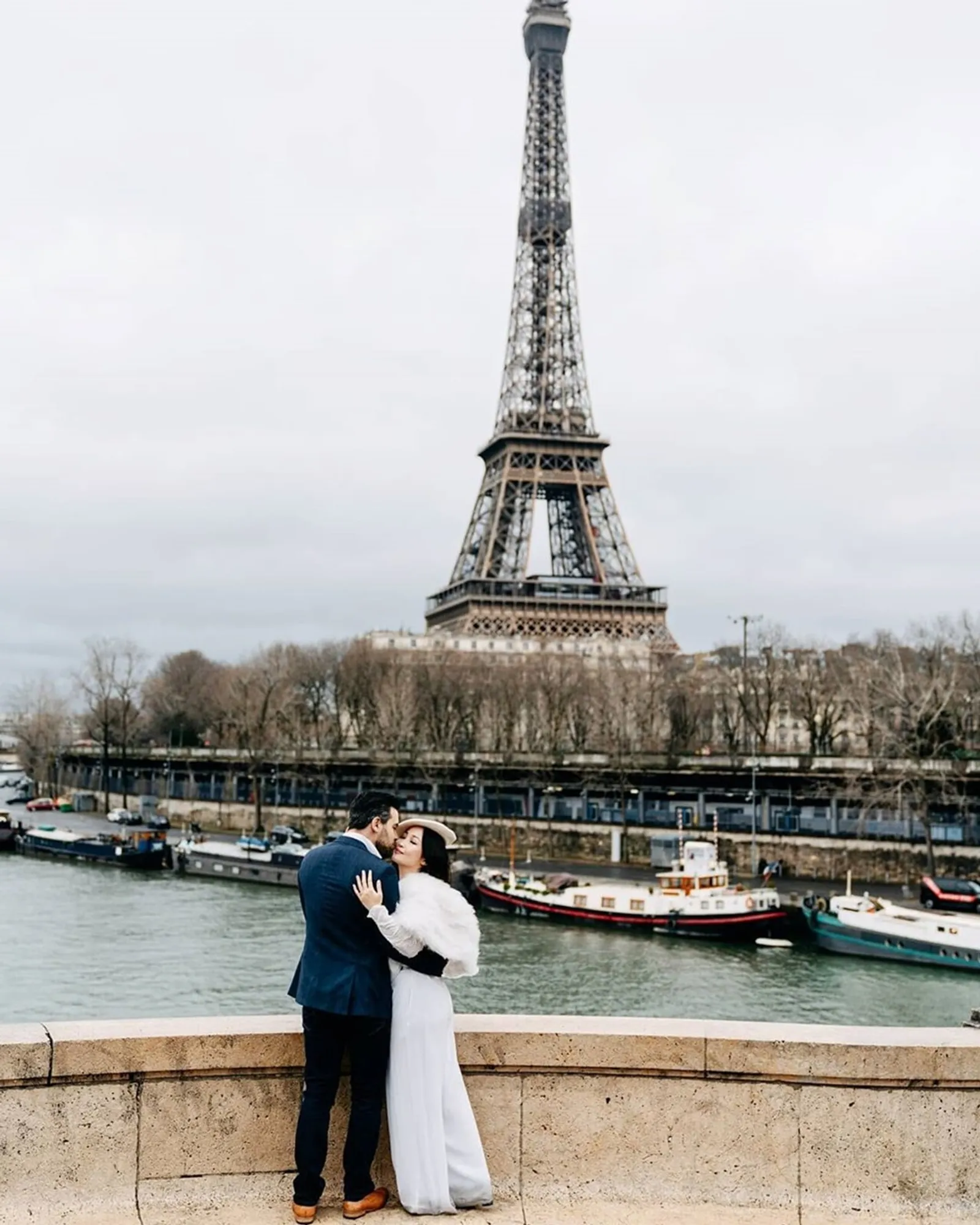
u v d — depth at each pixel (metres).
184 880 136.75
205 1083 13.20
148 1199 12.95
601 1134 13.50
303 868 13.32
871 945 95.12
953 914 103.44
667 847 137.75
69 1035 12.98
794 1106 13.45
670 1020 14.17
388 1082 13.13
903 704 133.00
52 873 142.12
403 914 12.91
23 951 92.69
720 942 101.25
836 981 87.19
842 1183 13.38
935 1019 77.12
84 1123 12.84
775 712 192.88
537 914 112.25
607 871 137.12
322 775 183.00
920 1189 13.38
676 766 148.12
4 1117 12.60
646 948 98.12
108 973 85.44
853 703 149.88
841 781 134.38
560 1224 12.88
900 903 112.12
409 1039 12.97
